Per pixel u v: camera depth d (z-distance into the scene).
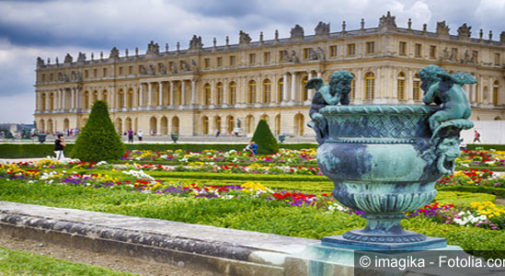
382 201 9.22
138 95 160.50
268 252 9.95
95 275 10.28
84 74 172.88
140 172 30.38
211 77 144.88
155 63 155.75
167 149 72.12
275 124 133.50
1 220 14.30
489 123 84.94
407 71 118.56
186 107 147.38
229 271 10.38
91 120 44.84
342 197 9.66
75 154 44.28
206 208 18.39
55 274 10.27
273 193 21.88
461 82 9.05
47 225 13.35
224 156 53.53
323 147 9.76
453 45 124.12
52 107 182.25
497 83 133.62
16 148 64.25
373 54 117.75
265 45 133.50
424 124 9.24
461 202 21.83
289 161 48.94
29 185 25.41
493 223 16.62
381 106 9.05
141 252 11.70
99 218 13.49
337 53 122.81
